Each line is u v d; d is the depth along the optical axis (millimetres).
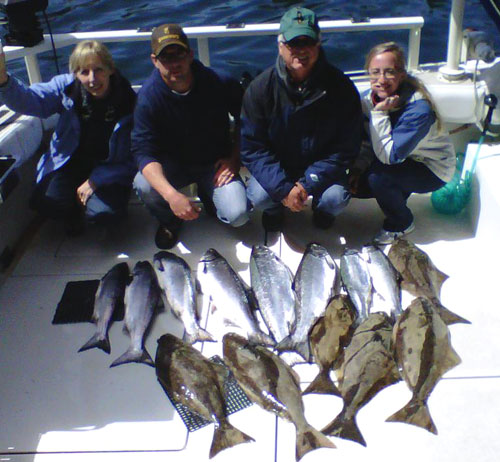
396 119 3650
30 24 4391
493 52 4012
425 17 10438
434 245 3941
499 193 3689
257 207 3975
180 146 3869
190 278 3615
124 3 11578
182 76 3490
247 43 9906
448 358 3025
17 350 3354
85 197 3912
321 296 3418
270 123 3672
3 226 3998
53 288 3785
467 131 4516
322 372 2986
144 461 2729
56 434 2873
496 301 3445
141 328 3342
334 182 3889
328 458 2670
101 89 3650
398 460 2650
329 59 9266
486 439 2715
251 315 3361
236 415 2893
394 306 3367
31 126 4160
